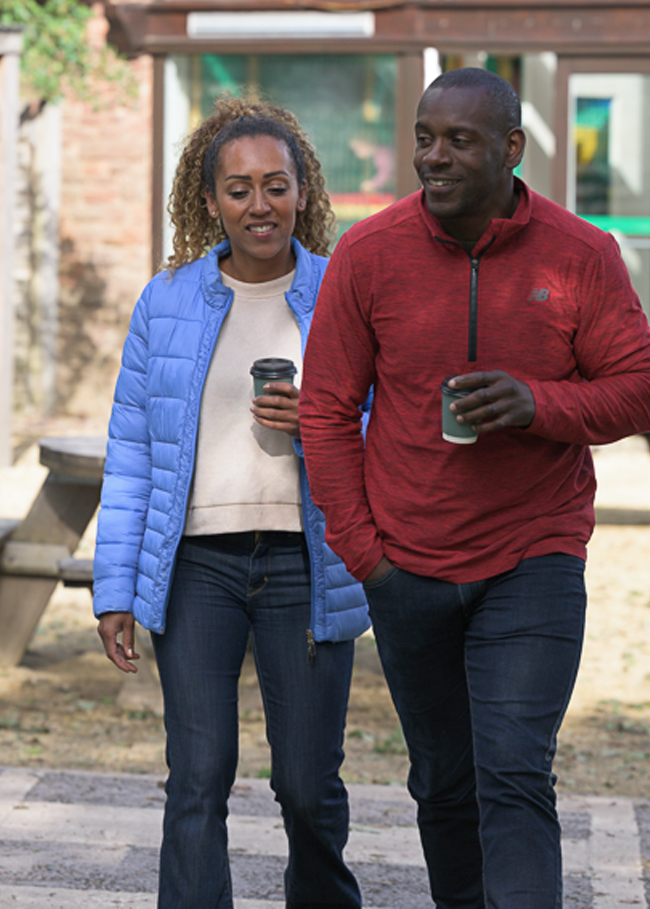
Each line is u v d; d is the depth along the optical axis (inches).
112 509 242.4
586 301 205.5
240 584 233.3
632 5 866.1
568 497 212.5
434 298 206.8
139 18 880.3
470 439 199.3
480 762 204.2
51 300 1160.8
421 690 222.8
